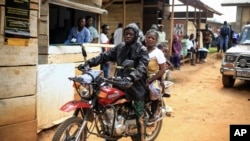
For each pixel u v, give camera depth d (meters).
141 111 4.17
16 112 4.55
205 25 21.66
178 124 6.25
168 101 8.27
